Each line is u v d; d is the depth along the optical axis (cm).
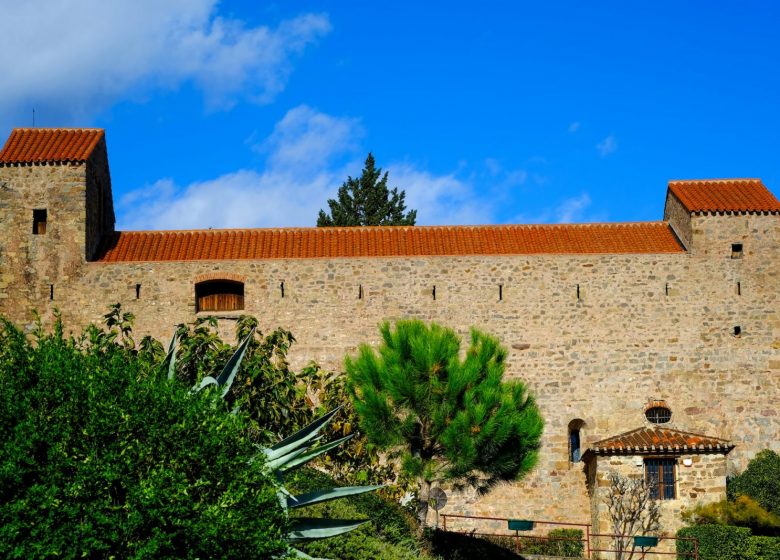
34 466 1285
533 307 3519
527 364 3488
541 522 3228
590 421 3466
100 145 3734
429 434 2523
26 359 1429
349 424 2741
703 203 3625
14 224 3516
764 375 3509
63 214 3516
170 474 1301
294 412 2588
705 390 3494
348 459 2748
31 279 3484
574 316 3519
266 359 2592
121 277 3491
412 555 2338
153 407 1370
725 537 2986
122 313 3466
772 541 2934
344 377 2861
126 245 3628
